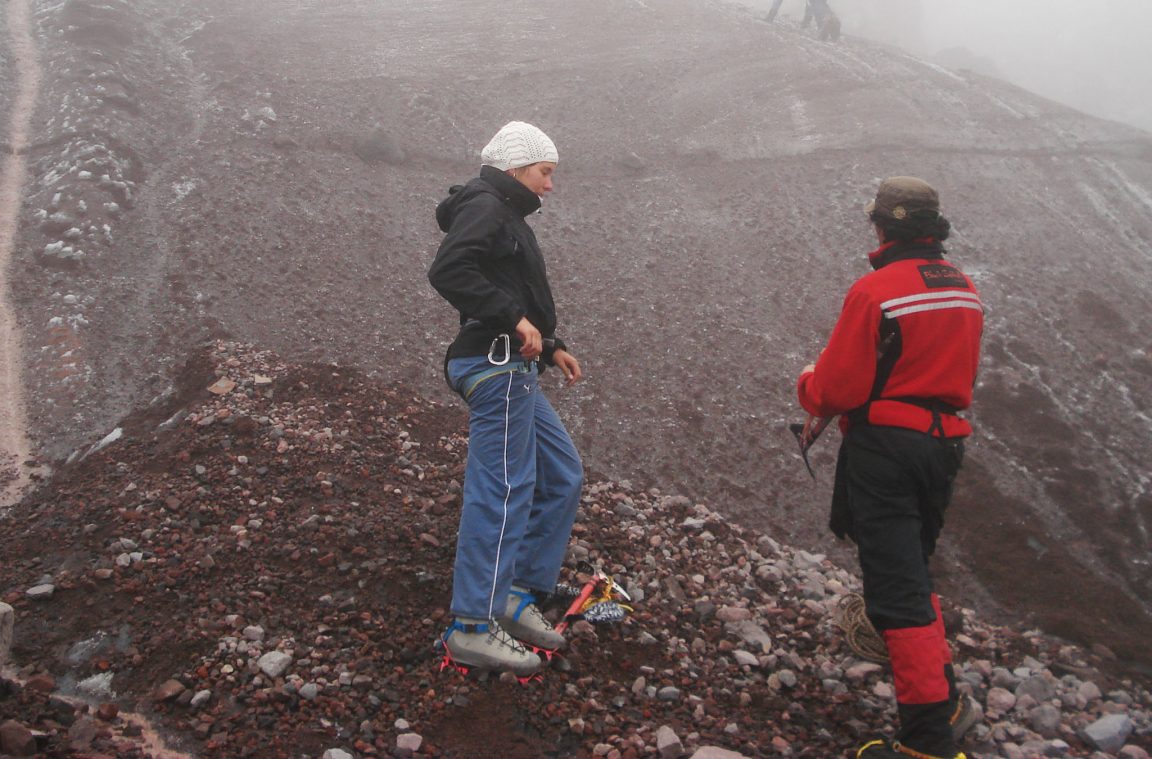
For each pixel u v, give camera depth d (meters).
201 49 9.32
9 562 3.36
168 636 2.95
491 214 2.81
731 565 4.01
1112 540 4.93
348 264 6.17
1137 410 5.80
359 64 9.45
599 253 6.69
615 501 4.40
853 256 6.88
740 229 7.14
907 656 2.63
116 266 5.77
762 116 9.02
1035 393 5.83
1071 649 4.05
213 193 6.69
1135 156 8.84
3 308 5.27
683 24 11.58
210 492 3.72
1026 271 6.95
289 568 3.33
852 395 2.69
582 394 5.37
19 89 7.84
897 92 9.66
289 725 2.66
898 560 2.68
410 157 7.74
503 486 2.88
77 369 4.88
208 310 5.47
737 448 5.15
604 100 9.17
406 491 3.94
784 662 3.30
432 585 3.32
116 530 3.46
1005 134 8.97
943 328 2.66
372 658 2.95
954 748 2.63
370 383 4.96
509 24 11.22
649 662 3.19
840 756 2.79
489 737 2.72
